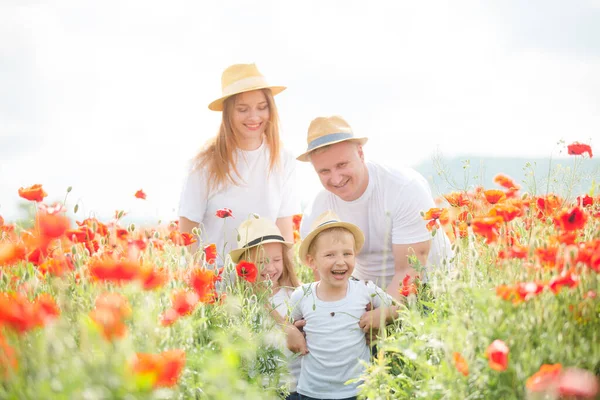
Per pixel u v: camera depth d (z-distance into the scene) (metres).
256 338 3.28
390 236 4.66
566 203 4.01
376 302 4.23
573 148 4.00
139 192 4.49
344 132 4.33
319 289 4.27
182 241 3.80
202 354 2.72
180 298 2.53
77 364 2.04
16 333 2.16
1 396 2.03
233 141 4.84
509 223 3.60
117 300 2.32
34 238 2.94
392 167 4.67
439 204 4.62
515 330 2.52
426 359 3.07
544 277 2.74
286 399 4.19
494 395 2.41
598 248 2.55
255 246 4.54
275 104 4.91
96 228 3.54
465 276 3.14
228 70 4.81
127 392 1.98
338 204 4.73
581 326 2.58
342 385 4.03
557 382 2.09
